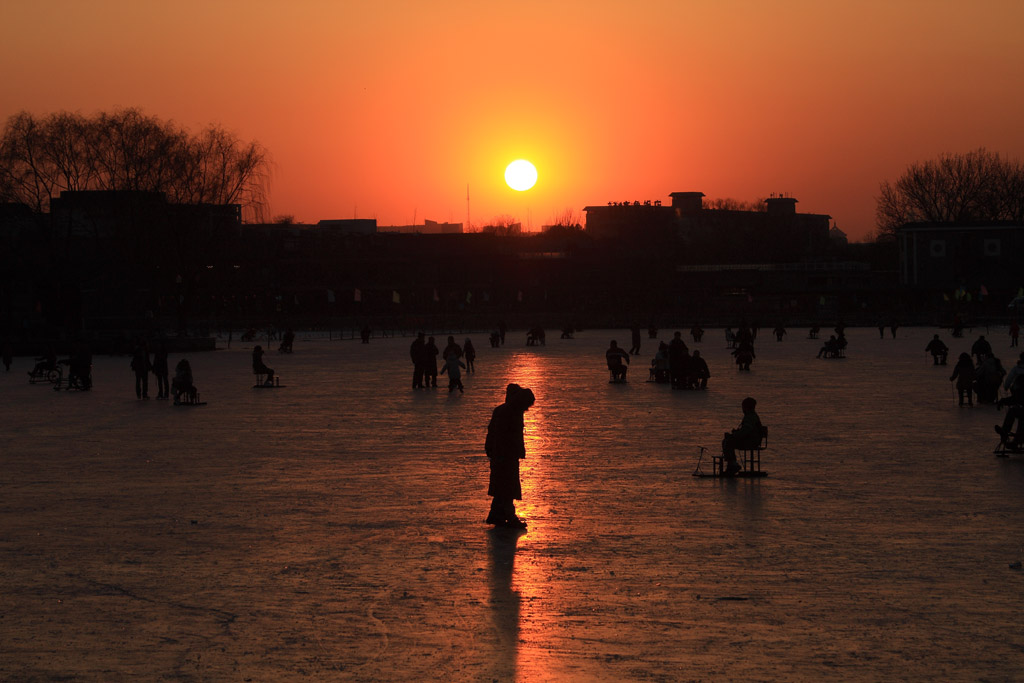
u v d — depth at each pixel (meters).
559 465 44.06
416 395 85.06
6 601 23.36
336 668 18.88
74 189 195.88
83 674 18.61
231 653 19.75
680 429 57.62
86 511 34.12
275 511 33.97
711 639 20.41
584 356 154.88
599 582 24.66
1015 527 30.78
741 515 32.84
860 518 32.22
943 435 53.91
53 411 72.88
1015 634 20.59
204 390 92.75
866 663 18.97
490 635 20.73
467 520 32.31
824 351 143.12
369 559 27.17
